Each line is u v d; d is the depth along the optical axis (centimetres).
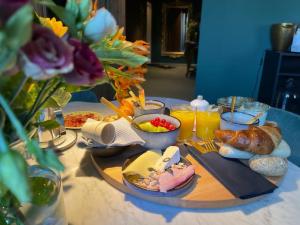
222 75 291
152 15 773
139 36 721
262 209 64
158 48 800
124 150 85
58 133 94
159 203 65
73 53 32
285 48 245
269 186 68
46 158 32
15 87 33
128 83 86
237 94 296
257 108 107
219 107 115
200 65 291
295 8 261
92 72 33
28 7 25
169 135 84
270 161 73
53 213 49
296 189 72
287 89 256
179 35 779
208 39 280
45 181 49
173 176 68
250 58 282
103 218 61
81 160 85
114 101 147
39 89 40
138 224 59
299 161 99
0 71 27
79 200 67
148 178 69
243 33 274
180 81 565
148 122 95
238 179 71
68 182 74
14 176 27
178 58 798
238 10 266
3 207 41
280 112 115
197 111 104
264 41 274
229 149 80
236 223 60
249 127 83
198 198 64
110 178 72
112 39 50
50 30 30
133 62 47
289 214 62
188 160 80
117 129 84
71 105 144
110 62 47
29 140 34
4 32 24
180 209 64
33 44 28
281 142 80
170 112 112
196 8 746
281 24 239
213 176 74
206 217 61
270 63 256
